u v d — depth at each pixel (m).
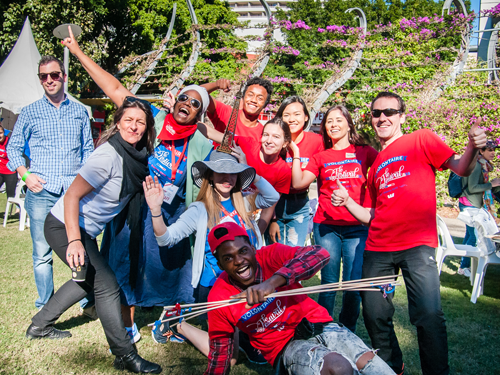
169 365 2.92
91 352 3.01
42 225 3.55
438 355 2.50
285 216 3.78
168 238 2.64
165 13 20.33
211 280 2.92
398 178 2.67
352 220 3.29
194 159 3.17
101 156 2.66
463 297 4.58
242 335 2.95
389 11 25.30
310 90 10.54
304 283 4.82
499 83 10.33
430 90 10.36
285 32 17.45
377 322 2.68
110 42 21.14
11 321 3.39
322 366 1.93
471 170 2.45
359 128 11.58
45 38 14.43
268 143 3.36
